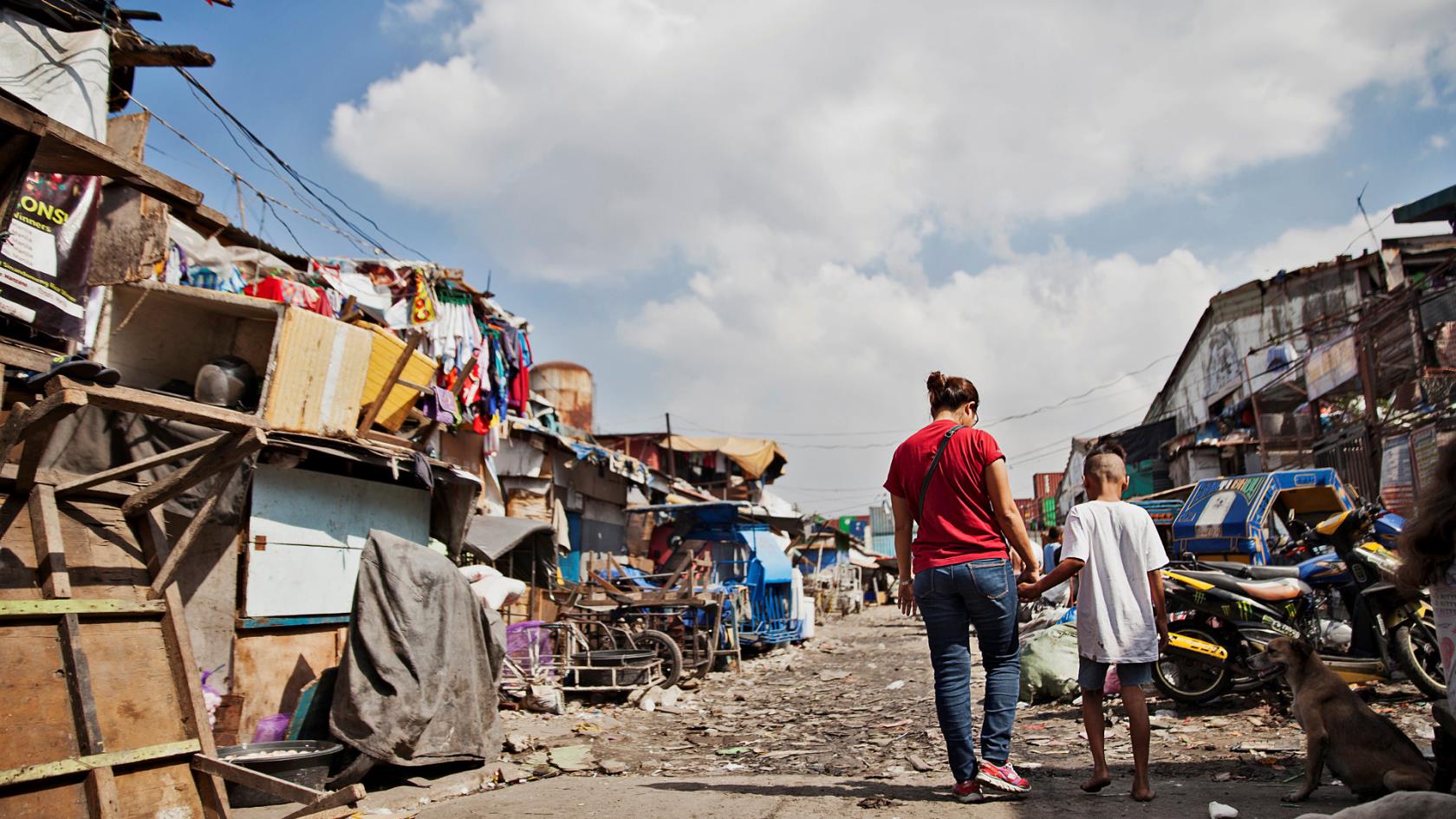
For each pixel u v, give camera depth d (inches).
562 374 866.8
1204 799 158.6
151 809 153.5
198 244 350.3
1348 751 149.9
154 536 185.9
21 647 147.6
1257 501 338.0
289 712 259.9
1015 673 164.6
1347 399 607.8
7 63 252.1
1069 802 159.6
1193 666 272.4
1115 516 168.9
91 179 253.9
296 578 267.0
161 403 168.2
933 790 176.7
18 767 135.9
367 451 288.0
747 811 163.6
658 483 805.9
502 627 256.5
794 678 454.3
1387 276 809.5
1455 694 106.1
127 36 290.4
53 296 241.9
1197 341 1067.3
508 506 581.3
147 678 165.8
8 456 157.8
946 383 179.2
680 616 456.8
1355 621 260.8
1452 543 105.2
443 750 223.9
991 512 163.5
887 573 1596.9
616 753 266.8
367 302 429.4
